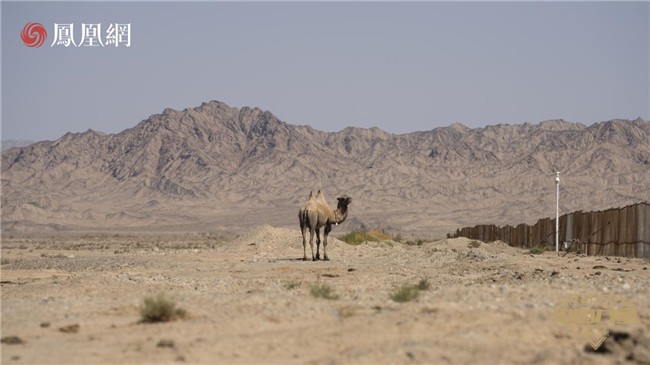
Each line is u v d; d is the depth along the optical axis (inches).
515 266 1721.2
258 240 3036.4
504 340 723.4
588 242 2536.9
